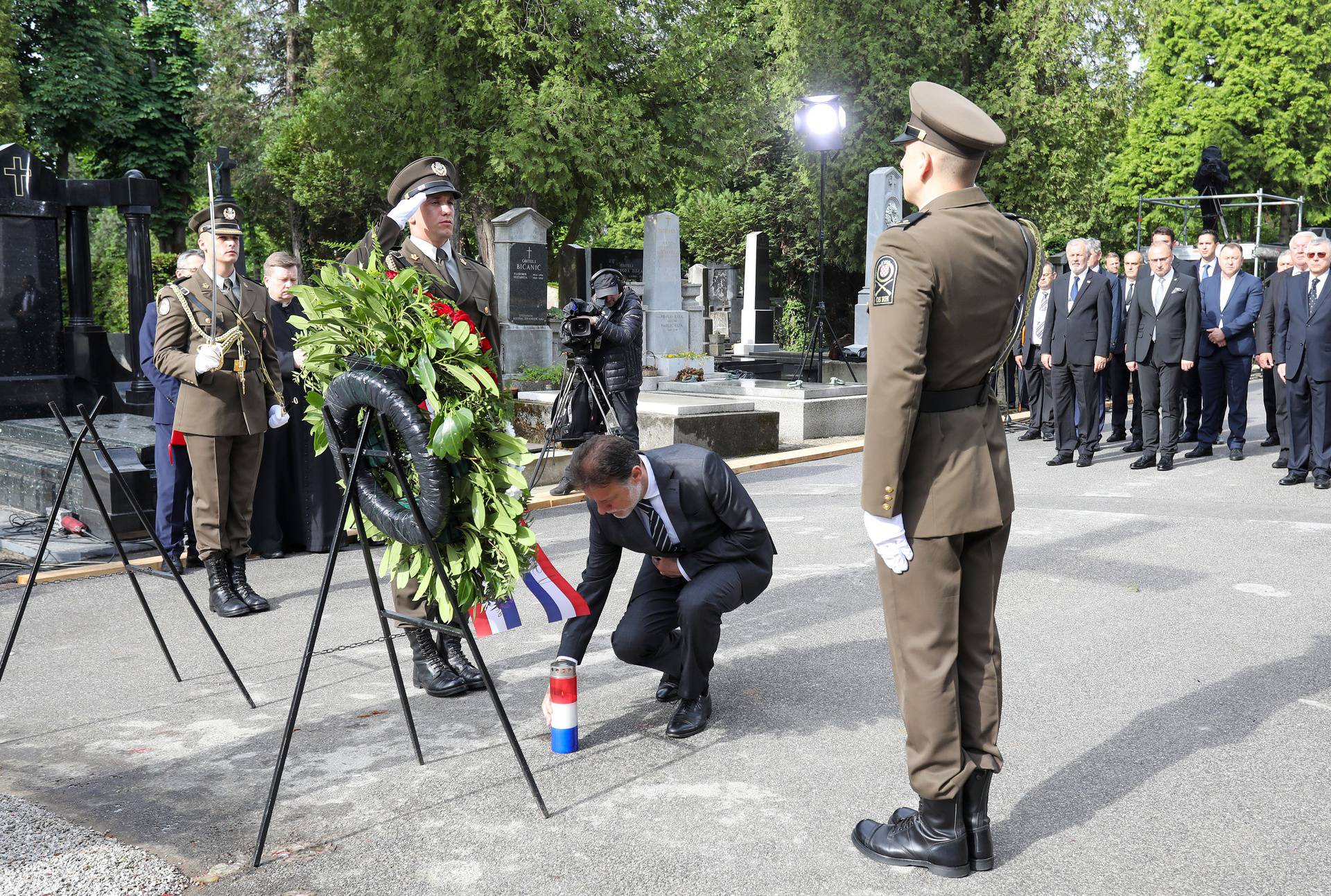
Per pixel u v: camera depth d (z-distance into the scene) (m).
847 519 8.27
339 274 3.67
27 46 29.98
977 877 3.02
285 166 31.52
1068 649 5.02
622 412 9.73
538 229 17.98
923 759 2.99
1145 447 11.09
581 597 3.93
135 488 7.64
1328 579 6.16
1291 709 4.24
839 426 13.58
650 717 4.34
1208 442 10.98
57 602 6.34
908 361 2.79
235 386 6.07
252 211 34.31
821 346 16.14
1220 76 35.44
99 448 4.55
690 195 35.19
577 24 23.72
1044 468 10.57
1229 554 6.76
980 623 3.04
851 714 4.30
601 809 3.51
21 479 8.59
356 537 7.94
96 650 5.43
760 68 31.98
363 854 3.23
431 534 3.51
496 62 23.94
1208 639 5.13
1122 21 27.62
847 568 6.70
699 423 11.42
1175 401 10.12
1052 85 28.30
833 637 5.31
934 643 2.95
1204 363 10.80
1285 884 2.94
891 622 3.03
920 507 2.93
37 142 30.47
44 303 11.24
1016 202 28.70
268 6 35.06
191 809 3.58
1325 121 33.84
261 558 7.54
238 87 33.78
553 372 15.17
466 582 3.60
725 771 3.78
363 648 5.41
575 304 9.68
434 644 4.72
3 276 10.95
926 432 2.93
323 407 3.66
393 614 3.79
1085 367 10.41
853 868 3.08
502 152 22.98
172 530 7.18
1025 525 7.73
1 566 7.07
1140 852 3.14
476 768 3.86
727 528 4.15
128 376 12.70
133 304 12.37
